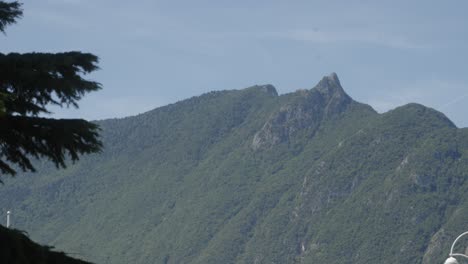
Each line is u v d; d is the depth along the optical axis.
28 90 18.06
